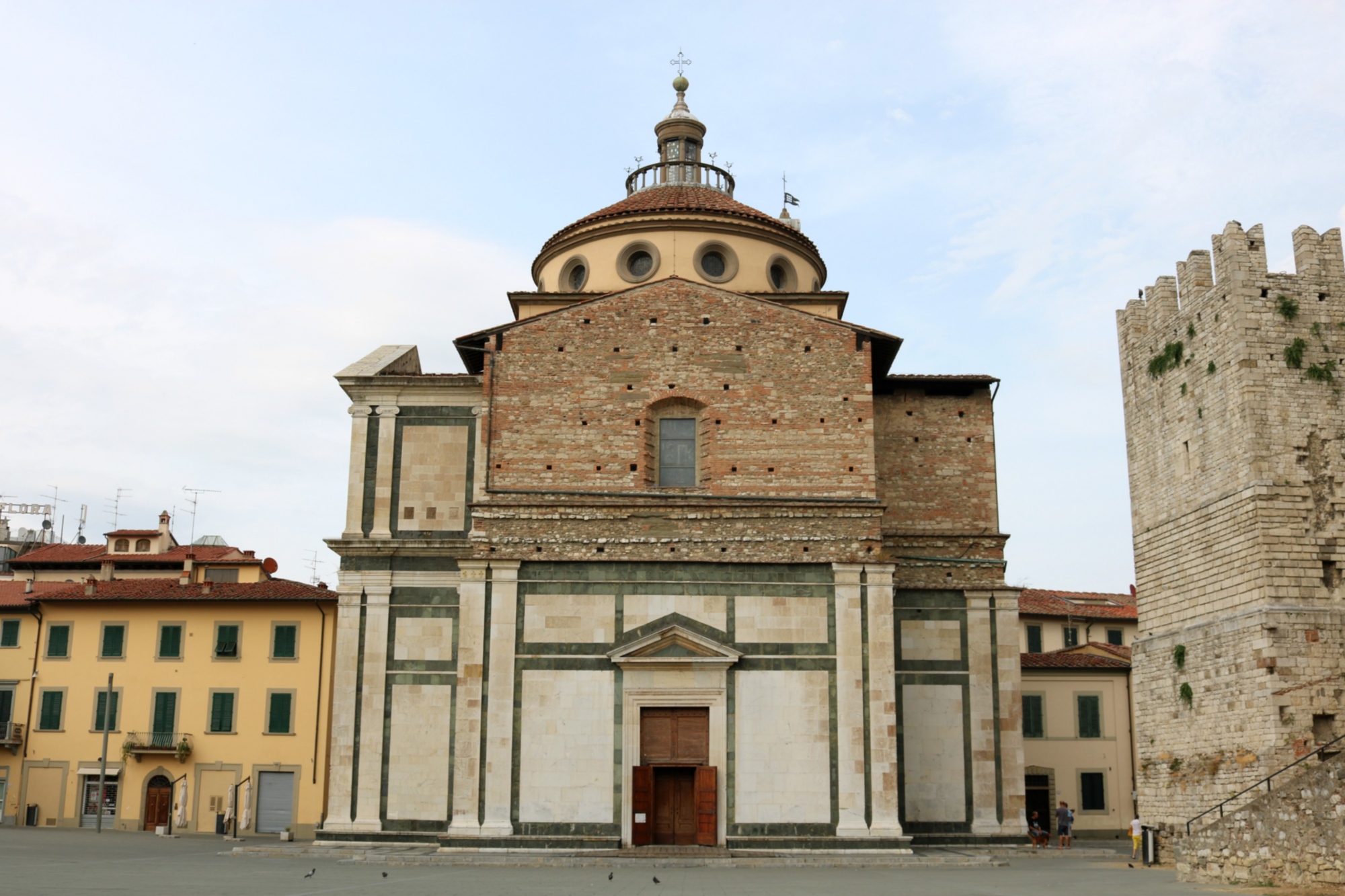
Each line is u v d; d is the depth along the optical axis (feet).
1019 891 99.96
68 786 207.31
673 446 149.18
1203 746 146.30
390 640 148.05
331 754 145.18
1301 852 103.04
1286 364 141.90
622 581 141.59
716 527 143.43
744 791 136.26
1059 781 217.97
